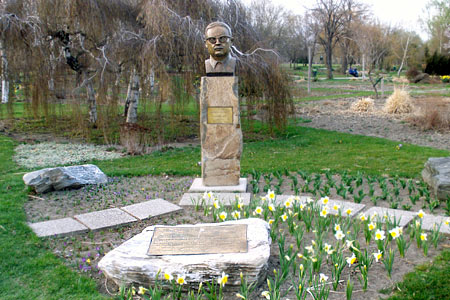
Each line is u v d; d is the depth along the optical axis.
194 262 3.69
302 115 17.67
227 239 4.05
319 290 3.70
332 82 41.19
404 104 17.45
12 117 13.29
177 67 11.72
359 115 17.34
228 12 12.76
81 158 9.99
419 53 48.81
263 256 3.73
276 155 10.05
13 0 11.91
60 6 11.42
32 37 11.70
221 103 6.70
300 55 63.72
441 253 4.36
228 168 6.87
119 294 3.70
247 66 11.90
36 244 4.72
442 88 31.84
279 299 3.44
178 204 6.23
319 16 50.06
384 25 48.94
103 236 5.07
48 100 12.73
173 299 3.56
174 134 13.27
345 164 8.88
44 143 11.92
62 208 6.16
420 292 3.65
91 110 14.48
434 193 6.38
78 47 13.30
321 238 4.38
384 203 6.23
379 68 59.28
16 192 6.78
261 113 13.17
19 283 3.90
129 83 13.34
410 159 9.23
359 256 4.00
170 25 11.05
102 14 11.99
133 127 10.90
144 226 5.38
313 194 6.59
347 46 56.59
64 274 4.05
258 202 5.95
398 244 4.34
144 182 7.66
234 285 3.70
